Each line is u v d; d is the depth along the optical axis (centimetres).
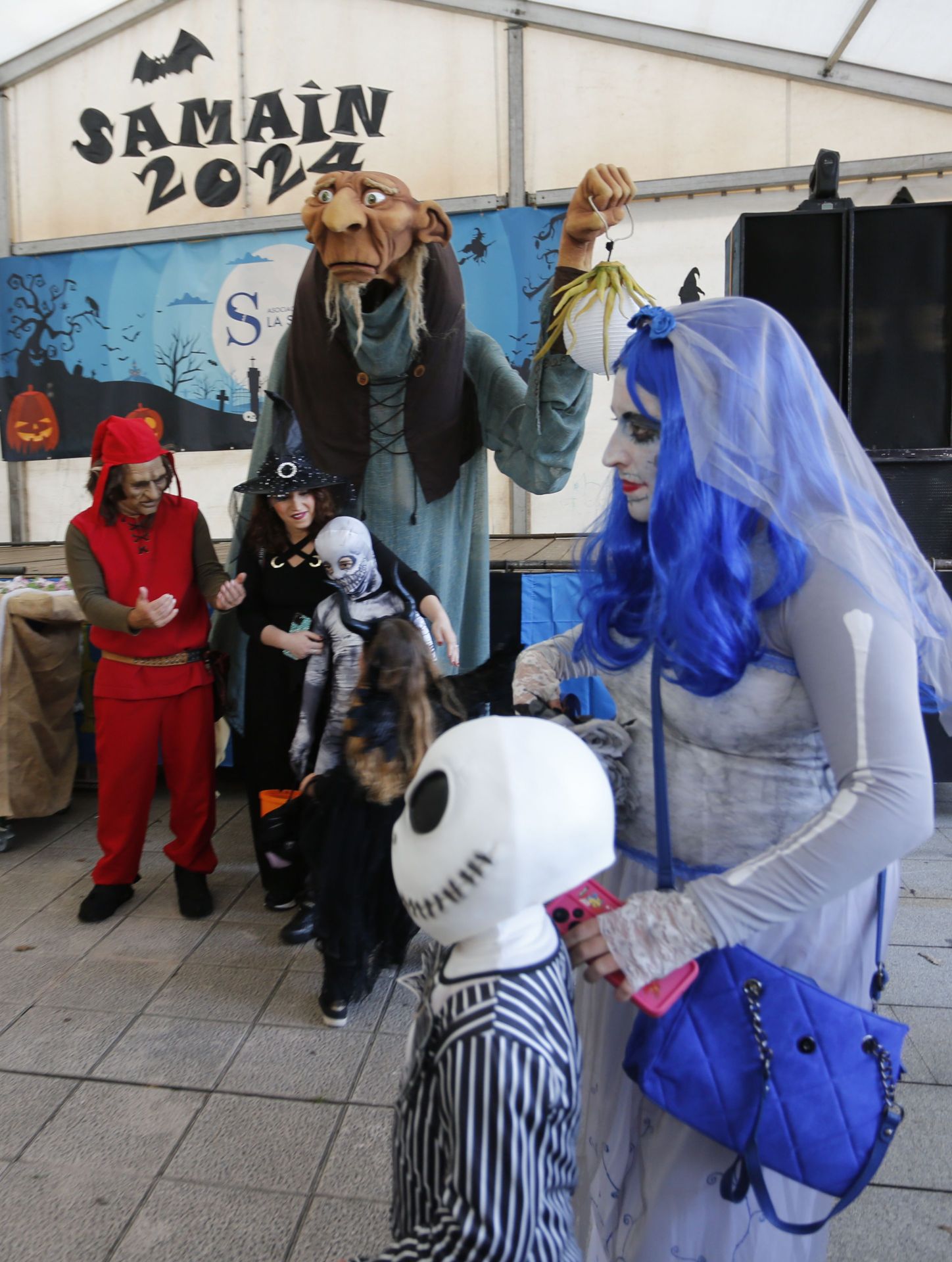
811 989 99
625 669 117
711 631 97
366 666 223
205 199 581
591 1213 128
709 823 107
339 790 226
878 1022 99
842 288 340
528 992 81
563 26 536
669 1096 100
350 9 555
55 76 586
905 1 465
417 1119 88
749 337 100
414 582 274
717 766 106
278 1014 242
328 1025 236
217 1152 190
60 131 591
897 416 347
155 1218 173
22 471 617
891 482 350
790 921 106
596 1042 125
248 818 391
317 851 228
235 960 270
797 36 507
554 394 257
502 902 78
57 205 598
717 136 539
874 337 345
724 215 544
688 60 534
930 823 88
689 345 100
